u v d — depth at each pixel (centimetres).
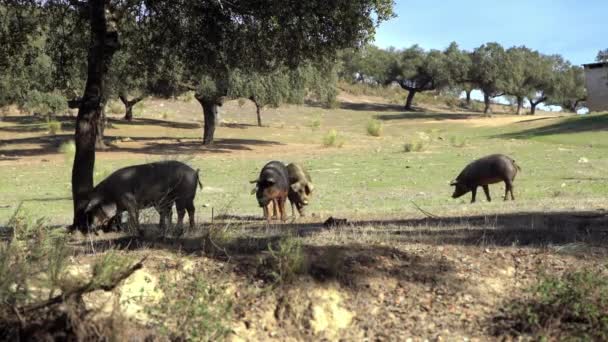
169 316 645
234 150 4556
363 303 724
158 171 1134
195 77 1569
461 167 3269
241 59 1433
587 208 1458
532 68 9125
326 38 1309
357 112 8900
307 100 9531
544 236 959
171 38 1423
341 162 3641
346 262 786
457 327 693
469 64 9031
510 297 746
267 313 696
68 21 1541
